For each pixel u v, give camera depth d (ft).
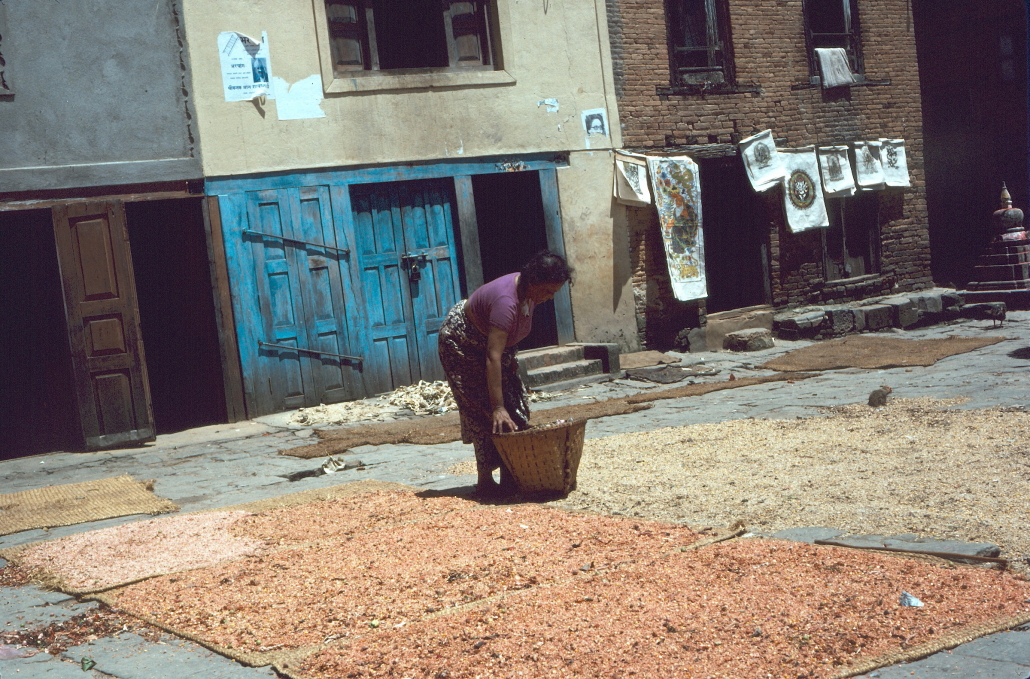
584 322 45.11
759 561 14.02
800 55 51.98
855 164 53.78
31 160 33.50
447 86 41.37
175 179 35.76
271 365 37.70
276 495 23.65
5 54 32.99
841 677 10.07
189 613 13.58
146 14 35.35
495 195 45.85
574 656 10.92
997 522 15.30
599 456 24.18
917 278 57.31
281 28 37.83
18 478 29.86
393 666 11.01
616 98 46.06
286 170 37.96
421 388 40.19
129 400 33.86
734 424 27.25
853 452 21.90
